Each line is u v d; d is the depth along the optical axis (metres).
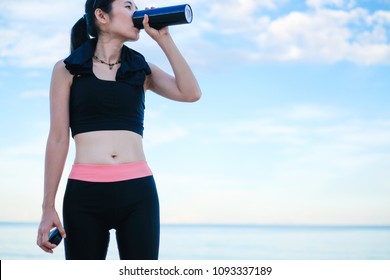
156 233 2.56
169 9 2.57
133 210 2.53
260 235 41.62
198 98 2.80
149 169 2.63
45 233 2.46
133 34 2.66
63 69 2.61
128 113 2.59
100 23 2.65
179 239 38.88
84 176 2.51
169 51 2.69
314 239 37.34
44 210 2.49
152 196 2.57
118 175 2.51
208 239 38.19
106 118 2.55
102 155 2.52
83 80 2.58
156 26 2.64
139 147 2.61
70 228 2.51
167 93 2.81
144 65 2.72
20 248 27.64
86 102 2.55
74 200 2.51
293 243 33.78
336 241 35.09
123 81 2.61
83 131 2.55
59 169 2.55
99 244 2.52
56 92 2.60
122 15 2.62
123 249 2.55
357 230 43.84
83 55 2.60
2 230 39.38
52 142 2.56
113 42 2.67
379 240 35.50
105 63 2.67
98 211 2.51
